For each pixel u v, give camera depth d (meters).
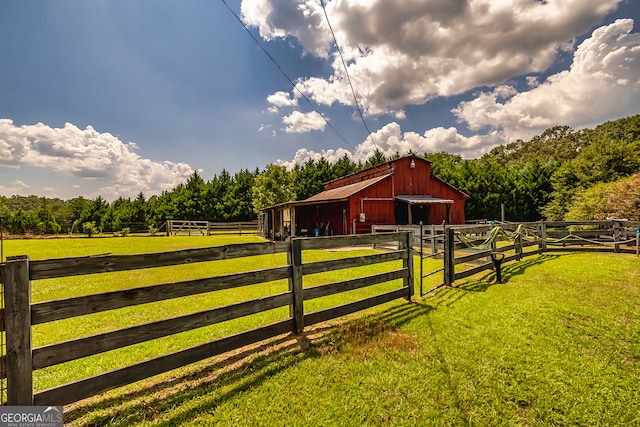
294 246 3.59
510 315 4.29
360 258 4.30
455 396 2.57
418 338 3.60
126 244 16.05
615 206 13.94
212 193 35.97
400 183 17.91
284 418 2.30
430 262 9.13
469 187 27.17
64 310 2.17
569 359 3.12
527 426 2.25
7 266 1.95
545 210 25.28
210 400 2.46
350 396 2.56
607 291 5.31
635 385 2.68
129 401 2.42
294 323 3.60
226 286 3.02
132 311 4.66
